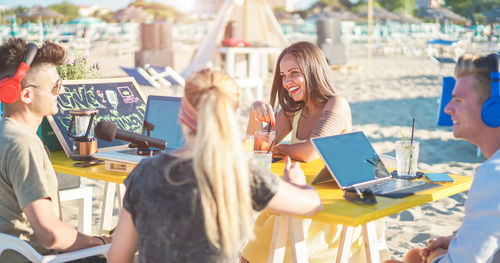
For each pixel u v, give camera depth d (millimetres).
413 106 9641
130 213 1566
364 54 23219
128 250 1627
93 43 25031
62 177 3025
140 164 1557
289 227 1999
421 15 27500
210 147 1418
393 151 6398
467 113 1798
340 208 1788
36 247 2029
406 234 3709
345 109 2791
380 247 2646
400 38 32250
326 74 2855
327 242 2396
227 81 1516
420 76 14094
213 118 1426
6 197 1984
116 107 2947
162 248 1502
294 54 2836
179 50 26500
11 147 1946
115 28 29109
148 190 1505
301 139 2980
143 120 2967
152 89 9836
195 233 1483
